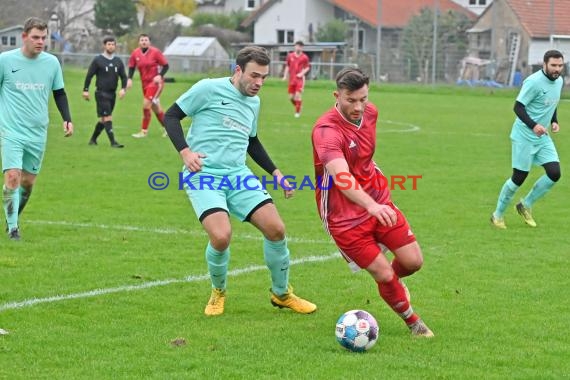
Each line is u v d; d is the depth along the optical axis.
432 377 9.83
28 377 9.73
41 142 17.44
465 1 110.19
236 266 15.48
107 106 33.50
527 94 19.06
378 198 11.55
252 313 12.58
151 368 10.04
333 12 109.94
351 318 10.74
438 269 15.36
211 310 12.48
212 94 12.38
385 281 11.16
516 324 12.02
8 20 101.06
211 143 12.44
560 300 13.36
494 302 13.20
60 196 22.91
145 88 36.66
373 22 101.75
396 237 11.35
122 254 16.30
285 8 110.81
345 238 11.20
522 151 19.19
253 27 118.75
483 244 17.70
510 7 79.69
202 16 128.12
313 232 18.72
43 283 14.08
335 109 11.29
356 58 83.44
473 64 80.06
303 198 23.52
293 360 10.38
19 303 12.87
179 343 10.98
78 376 9.77
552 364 10.34
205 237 18.06
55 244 17.08
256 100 12.77
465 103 62.78
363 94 10.86
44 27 16.86
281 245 12.33
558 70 19.09
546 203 23.27
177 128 12.22
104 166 28.56
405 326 11.96
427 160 31.77
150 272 14.95
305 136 38.97
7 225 17.86
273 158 31.39
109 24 119.94
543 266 15.70
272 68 97.75
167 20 122.19
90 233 18.27
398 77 80.31
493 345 11.05
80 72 84.75
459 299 13.37
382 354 10.64
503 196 19.42
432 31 79.62
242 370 9.98
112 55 33.31
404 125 45.41
